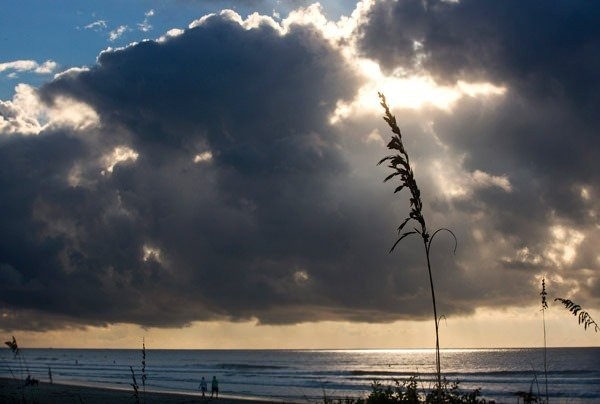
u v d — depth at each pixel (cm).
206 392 6950
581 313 669
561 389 7425
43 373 11694
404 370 12738
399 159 493
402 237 493
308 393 7119
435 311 486
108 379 9669
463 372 10950
